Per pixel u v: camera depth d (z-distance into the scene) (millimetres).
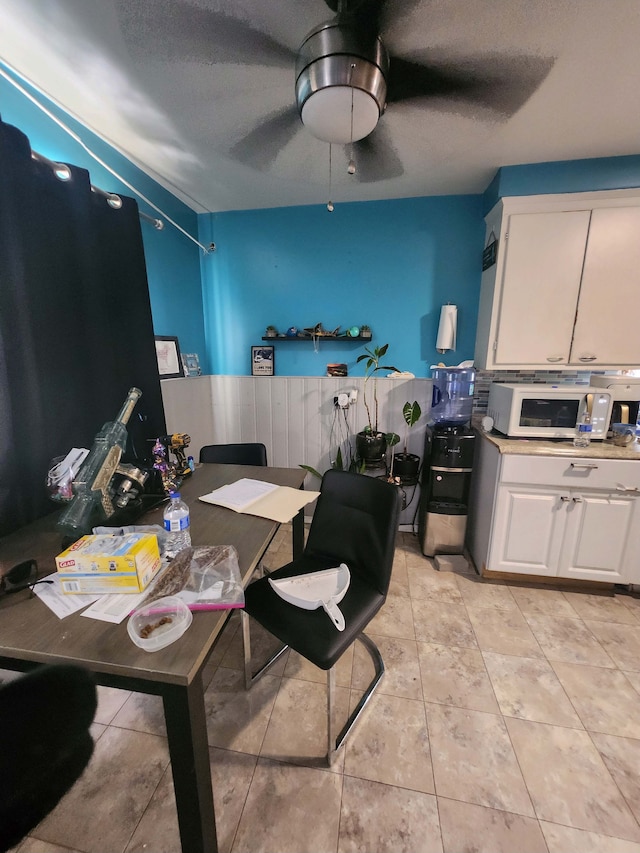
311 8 1040
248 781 1137
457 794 1107
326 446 2855
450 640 1706
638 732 1293
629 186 1896
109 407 1580
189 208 2594
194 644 723
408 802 1087
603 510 1922
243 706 1387
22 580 898
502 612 1896
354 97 1081
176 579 912
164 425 1851
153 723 1322
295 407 2840
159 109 1514
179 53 1217
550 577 2121
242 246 2701
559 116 1521
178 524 1117
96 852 979
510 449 1949
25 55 1235
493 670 1544
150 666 668
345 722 1321
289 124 1584
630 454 1843
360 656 1623
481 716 1349
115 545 894
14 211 1155
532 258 2039
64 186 1333
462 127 1603
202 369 2830
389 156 1849
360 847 988
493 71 1260
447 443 2252
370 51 1044
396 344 2648
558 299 2059
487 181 2199
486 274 2291
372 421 2758
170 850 980
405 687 1464
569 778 1153
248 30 1116
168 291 2365
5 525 1157
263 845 990
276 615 1231
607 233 1954
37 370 1263
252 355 2812
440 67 1234
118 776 1152
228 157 1890
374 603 1289
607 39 1119
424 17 1038
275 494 1493
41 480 1287
